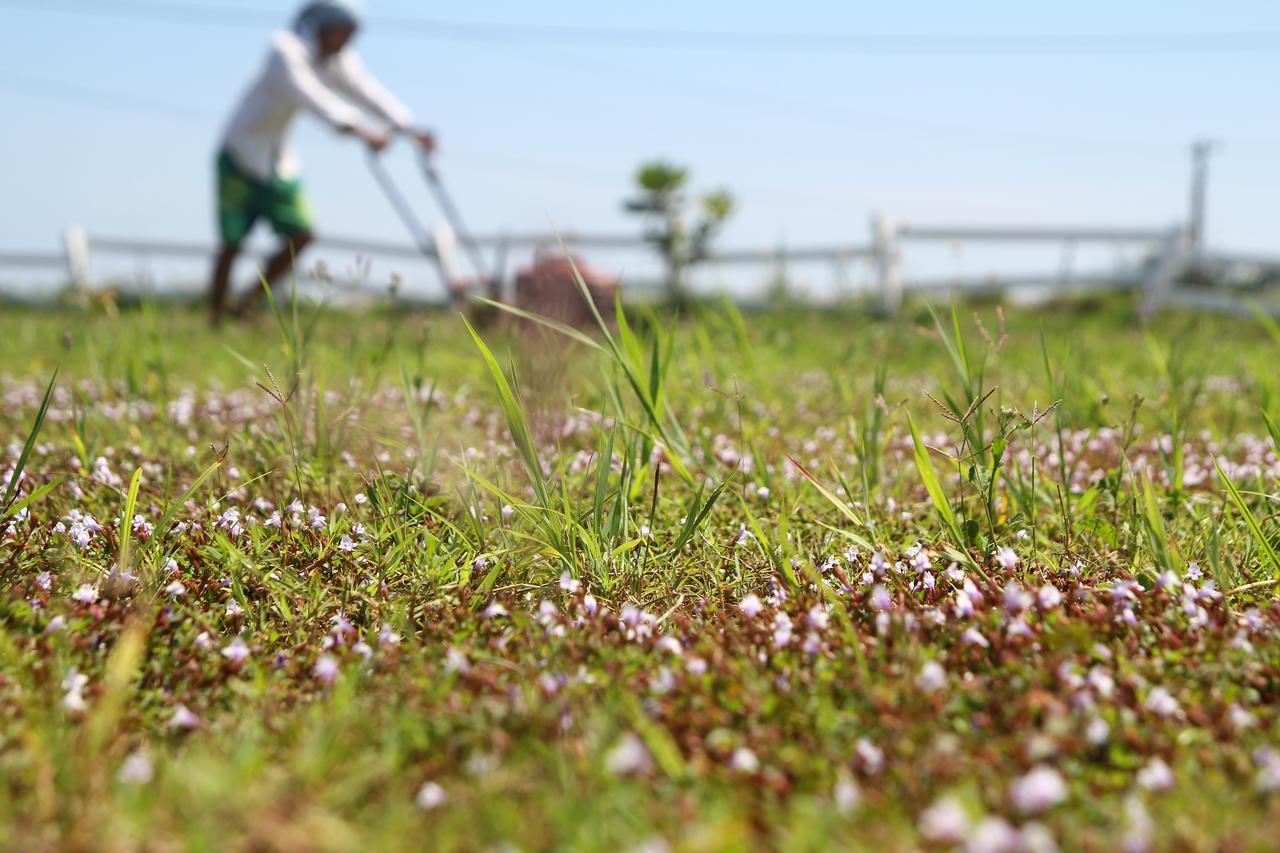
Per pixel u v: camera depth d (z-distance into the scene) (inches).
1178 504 139.6
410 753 76.1
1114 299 581.6
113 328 306.3
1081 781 70.9
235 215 412.2
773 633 94.0
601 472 121.3
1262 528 128.3
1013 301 580.7
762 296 544.1
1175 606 98.5
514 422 119.8
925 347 343.9
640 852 59.1
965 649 88.9
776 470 169.3
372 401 197.3
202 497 142.1
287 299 422.9
